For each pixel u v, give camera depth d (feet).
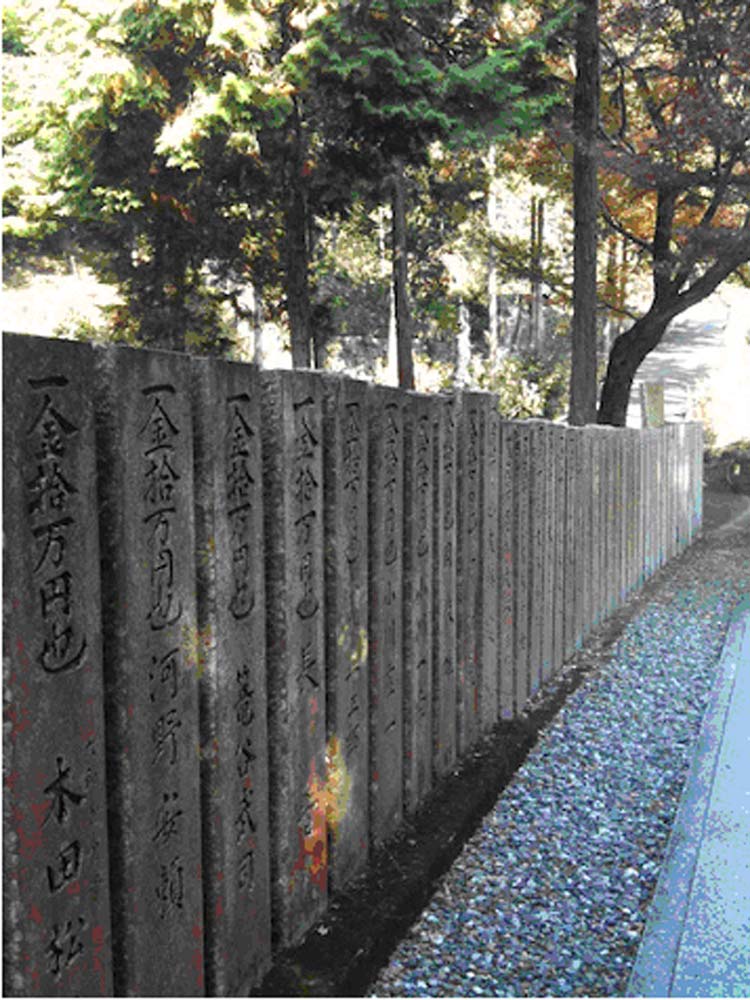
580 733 20.10
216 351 50.60
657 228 47.67
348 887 12.48
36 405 6.73
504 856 14.52
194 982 8.82
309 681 11.36
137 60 37.27
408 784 14.88
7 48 51.67
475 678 18.40
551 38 40.06
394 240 49.73
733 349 84.12
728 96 47.88
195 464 9.06
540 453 22.61
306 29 34.81
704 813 14.96
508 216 74.49
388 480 13.98
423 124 36.81
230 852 9.53
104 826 7.49
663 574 38.73
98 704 7.43
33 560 6.70
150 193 41.52
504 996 11.00
